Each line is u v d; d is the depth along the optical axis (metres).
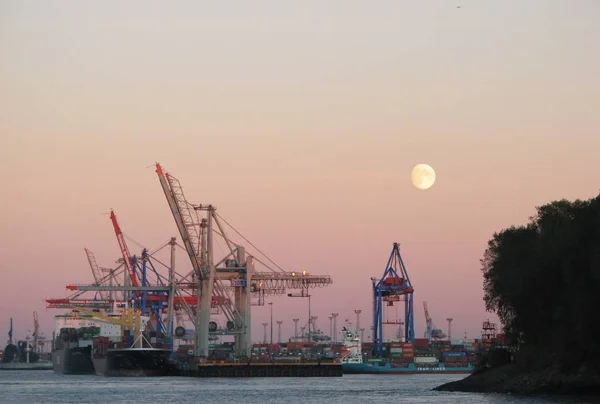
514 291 187.38
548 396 175.25
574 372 181.12
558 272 181.75
